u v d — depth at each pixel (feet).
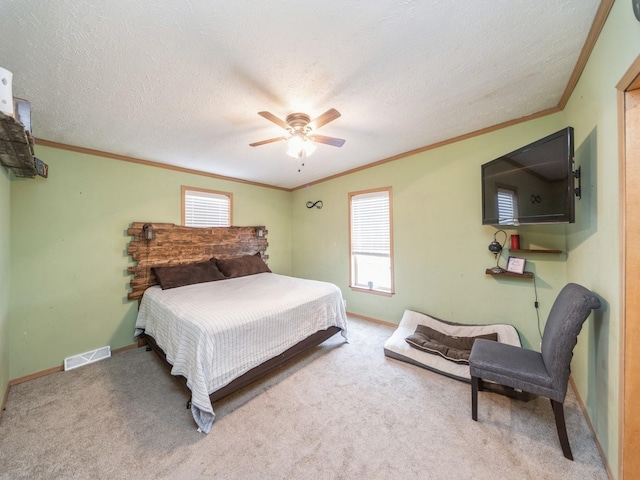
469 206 9.14
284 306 7.69
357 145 9.90
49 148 8.27
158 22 3.95
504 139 8.22
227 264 12.35
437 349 8.07
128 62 4.83
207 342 5.79
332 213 14.14
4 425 5.68
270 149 9.71
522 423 5.56
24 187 7.76
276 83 5.72
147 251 10.28
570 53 5.05
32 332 7.80
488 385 6.73
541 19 4.23
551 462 4.59
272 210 15.74
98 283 9.16
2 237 6.43
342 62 5.12
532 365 5.26
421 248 10.50
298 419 5.82
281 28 4.21
